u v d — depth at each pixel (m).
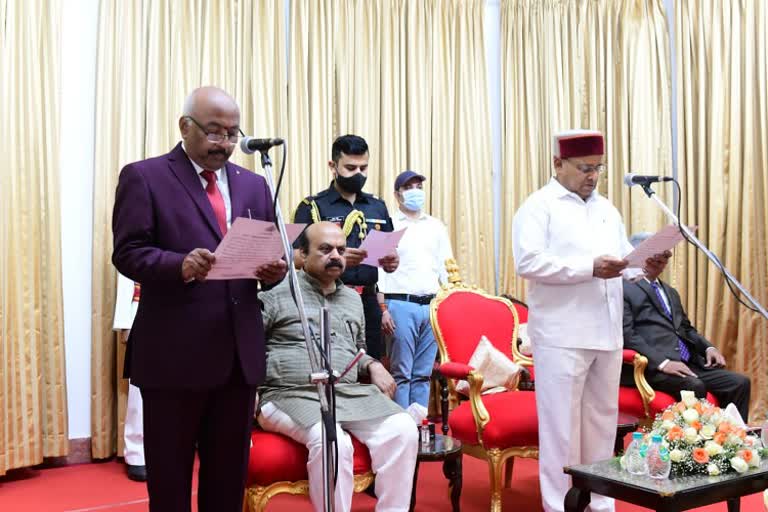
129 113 5.31
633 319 4.97
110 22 5.28
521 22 6.92
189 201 2.43
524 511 3.98
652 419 4.51
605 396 3.42
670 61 6.59
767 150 6.11
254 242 2.21
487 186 6.77
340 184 4.38
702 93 6.34
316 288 3.51
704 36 6.36
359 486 3.20
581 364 3.34
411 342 5.42
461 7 6.76
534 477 4.68
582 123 6.80
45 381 4.93
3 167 4.75
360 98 6.30
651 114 6.57
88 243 5.21
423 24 6.62
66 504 4.18
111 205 5.21
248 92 5.84
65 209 5.14
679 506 2.62
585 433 3.46
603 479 2.80
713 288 6.22
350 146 4.32
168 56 5.45
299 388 3.25
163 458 2.39
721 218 6.23
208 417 2.50
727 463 2.92
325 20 6.14
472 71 6.77
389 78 6.45
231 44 5.73
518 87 6.92
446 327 4.37
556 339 3.35
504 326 4.53
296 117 5.99
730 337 6.20
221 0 5.69
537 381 3.44
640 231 6.52
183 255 2.26
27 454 4.79
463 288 4.56
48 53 4.97
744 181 6.17
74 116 5.18
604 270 3.19
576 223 3.41
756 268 6.14
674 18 6.50
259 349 2.49
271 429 3.23
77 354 5.16
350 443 3.07
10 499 4.29
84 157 5.21
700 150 6.33
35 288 4.87
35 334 4.86
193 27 5.56
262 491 3.05
